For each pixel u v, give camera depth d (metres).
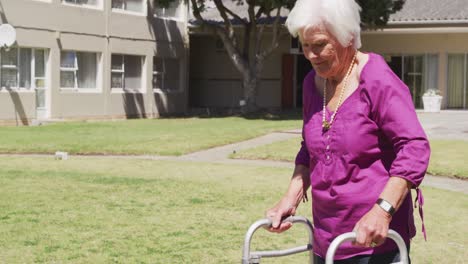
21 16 24.73
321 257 3.62
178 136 19.38
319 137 3.52
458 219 8.88
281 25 31.06
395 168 3.24
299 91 34.69
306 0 3.38
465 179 12.41
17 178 11.95
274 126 22.98
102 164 14.16
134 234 7.90
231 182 11.86
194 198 10.20
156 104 30.98
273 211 3.74
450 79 31.53
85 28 27.30
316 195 3.57
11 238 7.66
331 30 3.32
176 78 32.72
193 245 7.42
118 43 28.84
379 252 3.41
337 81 3.51
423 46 31.50
